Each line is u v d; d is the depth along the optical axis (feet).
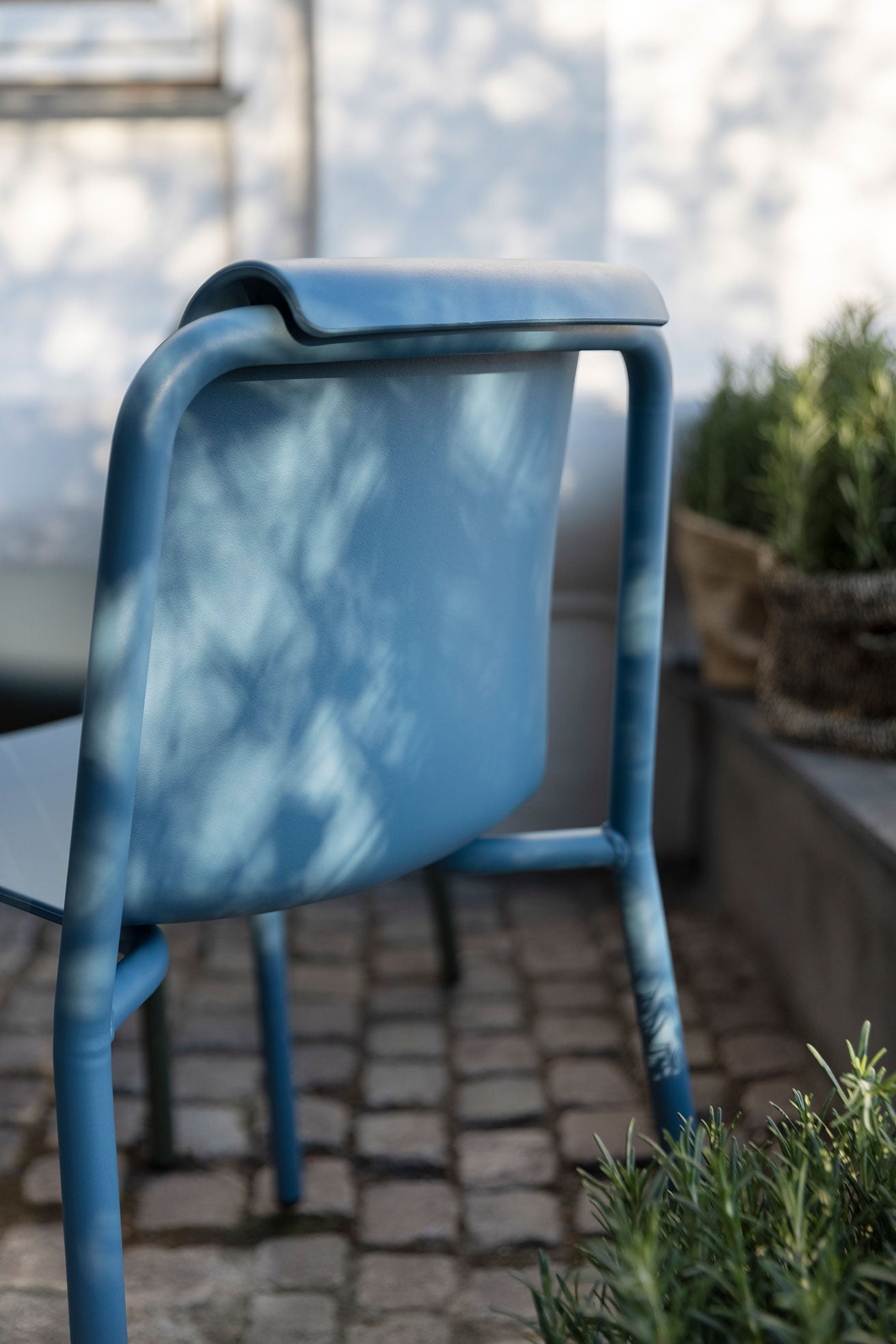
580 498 8.10
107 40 8.93
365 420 2.49
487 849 3.27
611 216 8.43
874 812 5.15
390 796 2.81
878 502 5.98
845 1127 2.46
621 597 3.24
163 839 2.54
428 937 7.39
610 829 3.36
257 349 2.21
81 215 9.05
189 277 9.12
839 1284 2.03
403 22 8.21
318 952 7.16
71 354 9.18
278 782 2.62
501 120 8.30
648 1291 1.85
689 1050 5.97
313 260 2.23
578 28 8.21
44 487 8.47
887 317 8.77
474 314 2.34
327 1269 4.45
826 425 6.20
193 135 8.98
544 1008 6.48
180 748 2.50
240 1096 5.62
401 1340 4.09
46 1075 5.79
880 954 5.04
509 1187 4.94
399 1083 5.73
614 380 8.12
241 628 2.49
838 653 6.14
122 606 2.28
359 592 2.62
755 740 6.49
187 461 2.34
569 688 8.26
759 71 8.63
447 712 2.90
